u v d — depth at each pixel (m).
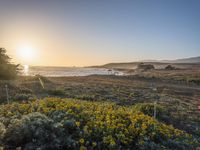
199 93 22.94
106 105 10.19
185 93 22.44
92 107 8.75
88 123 6.39
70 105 8.13
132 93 18.64
